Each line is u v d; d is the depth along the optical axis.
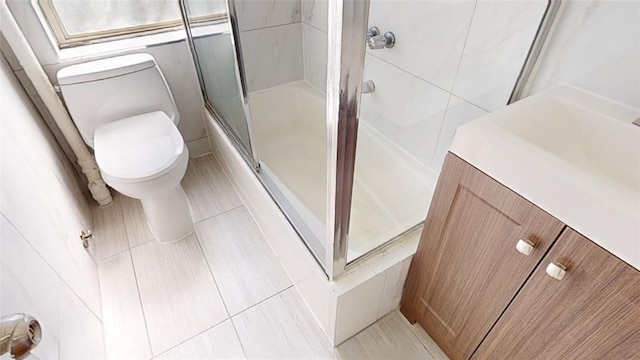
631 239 0.55
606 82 0.86
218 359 1.25
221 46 1.54
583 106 0.86
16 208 0.94
